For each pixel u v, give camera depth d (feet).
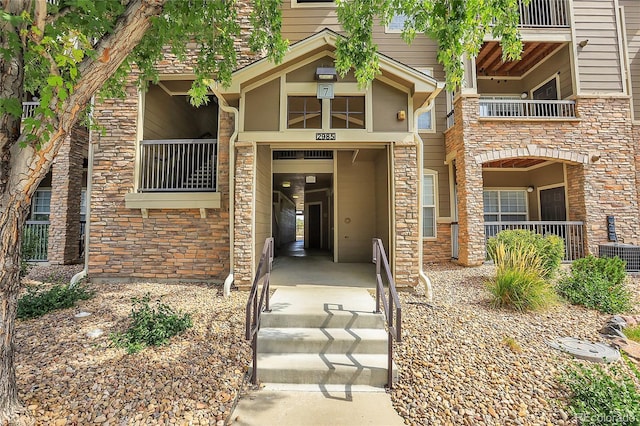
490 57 32.12
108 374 9.82
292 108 18.95
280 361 11.04
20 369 9.96
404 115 18.48
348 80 18.60
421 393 9.48
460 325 13.69
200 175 24.89
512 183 35.27
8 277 7.64
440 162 31.76
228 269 20.54
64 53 8.32
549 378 9.96
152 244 20.77
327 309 13.92
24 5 7.50
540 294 15.85
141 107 21.62
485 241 27.45
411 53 30.91
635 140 29.17
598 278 17.44
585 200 27.14
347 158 29.04
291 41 29.17
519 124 27.71
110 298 17.01
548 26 28.43
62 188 28.12
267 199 22.57
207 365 10.65
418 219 18.38
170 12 11.41
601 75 27.99
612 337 12.90
